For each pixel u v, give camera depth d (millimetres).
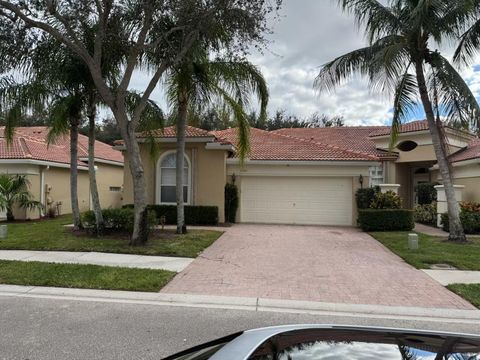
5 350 4938
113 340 5301
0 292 7645
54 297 7352
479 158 17750
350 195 19234
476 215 16641
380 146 25125
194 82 13609
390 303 7156
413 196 25219
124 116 11836
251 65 13727
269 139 22766
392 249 12227
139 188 12023
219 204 18844
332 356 2131
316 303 7113
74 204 14742
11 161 20047
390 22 13016
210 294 7617
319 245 13055
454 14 12266
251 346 2350
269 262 10430
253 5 11148
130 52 11859
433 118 13930
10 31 11281
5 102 13305
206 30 11539
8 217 19703
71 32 11141
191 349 2676
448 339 2445
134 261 10242
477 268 9789
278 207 19688
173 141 18719
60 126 13617
